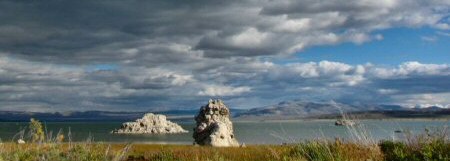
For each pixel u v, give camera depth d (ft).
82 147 42.96
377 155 45.44
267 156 55.72
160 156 61.21
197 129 175.32
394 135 48.91
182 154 61.77
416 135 45.19
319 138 49.96
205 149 69.82
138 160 61.57
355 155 45.65
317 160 45.16
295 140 51.26
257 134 393.70
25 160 39.37
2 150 39.91
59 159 40.32
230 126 179.01
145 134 510.58
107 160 43.09
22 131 43.75
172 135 489.67
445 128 44.55
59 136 44.19
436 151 41.47
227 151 66.74
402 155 42.78
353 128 49.16
